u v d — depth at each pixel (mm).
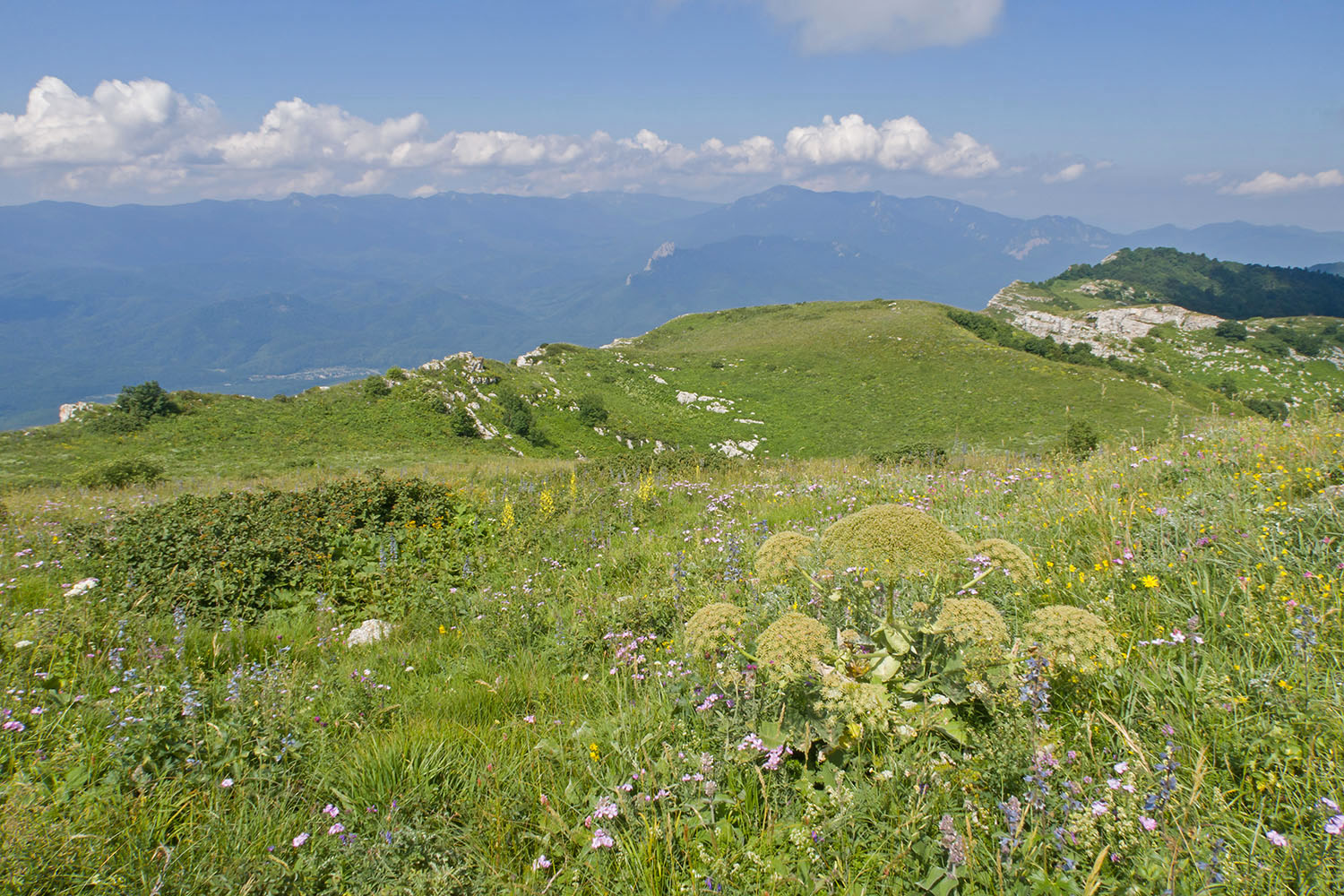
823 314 136375
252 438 52375
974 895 2650
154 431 50625
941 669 3863
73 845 3178
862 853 2979
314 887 3014
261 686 4660
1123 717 3471
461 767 3949
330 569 8672
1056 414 77750
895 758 3311
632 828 3201
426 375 69312
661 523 11461
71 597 7094
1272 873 2549
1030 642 3689
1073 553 5688
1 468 40562
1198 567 4648
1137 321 169875
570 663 5609
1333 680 3383
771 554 4660
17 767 3807
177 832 3328
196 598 7617
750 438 82188
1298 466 6660
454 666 5855
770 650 3436
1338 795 2803
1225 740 3201
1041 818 2846
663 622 6199
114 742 3990
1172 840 2553
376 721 4734
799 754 3707
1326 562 4539
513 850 3311
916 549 3791
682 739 3848
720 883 2812
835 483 12383
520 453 62656
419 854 3076
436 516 10906
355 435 56938
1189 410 58781
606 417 77750
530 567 8836
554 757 3963
